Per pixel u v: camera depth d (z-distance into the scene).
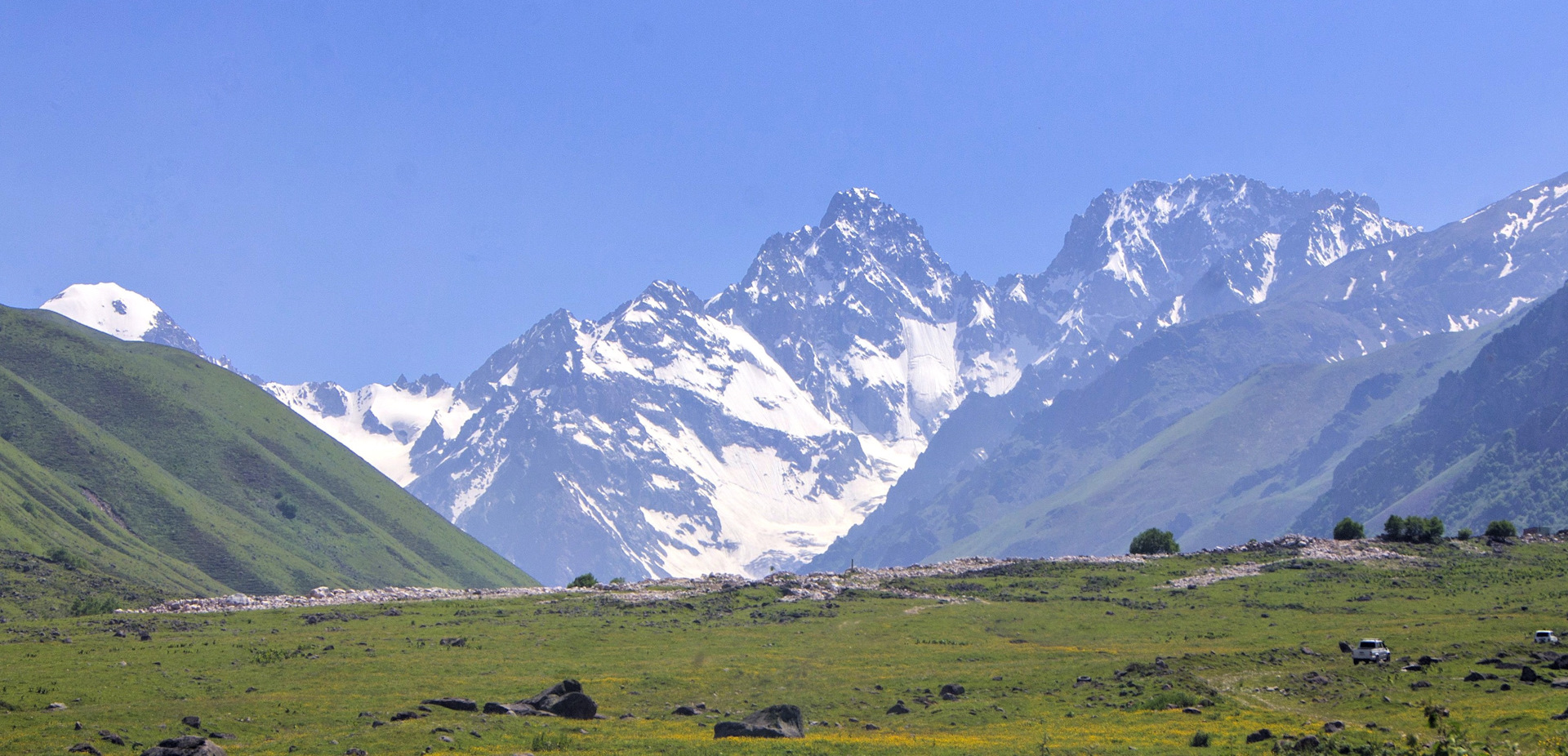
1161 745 48.50
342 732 52.59
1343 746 45.88
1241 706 58.88
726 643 80.44
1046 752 47.12
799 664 73.62
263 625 85.62
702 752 47.44
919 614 90.81
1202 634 82.31
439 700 58.47
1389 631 79.44
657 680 67.50
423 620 88.19
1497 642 73.00
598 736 51.94
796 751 47.50
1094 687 64.75
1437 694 60.09
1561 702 54.38
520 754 46.94
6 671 64.56
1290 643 77.06
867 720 59.25
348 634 81.81
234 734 52.50
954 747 48.69
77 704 58.12
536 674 69.12
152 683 63.44
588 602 97.81
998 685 66.50
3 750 47.34
